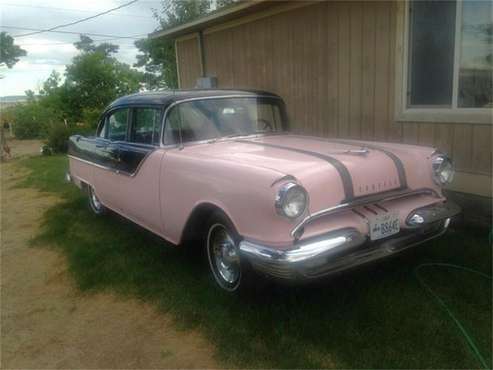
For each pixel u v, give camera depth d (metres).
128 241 4.70
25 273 4.21
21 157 13.84
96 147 4.98
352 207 2.78
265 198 2.58
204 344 2.82
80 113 24.45
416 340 2.65
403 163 3.13
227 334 2.86
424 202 3.16
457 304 3.01
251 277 2.99
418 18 4.65
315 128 6.16
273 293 3.21
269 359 2.59
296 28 6.14
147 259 4.15
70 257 4.41
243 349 2.70
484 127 4.25
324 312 2.98
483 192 4.35
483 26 4.15
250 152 3.33
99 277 3.88
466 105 4.41
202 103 4.02
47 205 6.72
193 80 8.99
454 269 3.52
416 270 3.50
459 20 4.29
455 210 3.24
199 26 7.82
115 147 4.46
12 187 8.38
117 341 2.96
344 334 2.74
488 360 2.45
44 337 3.08
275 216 2.56
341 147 3.41
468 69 4.33
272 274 2.63
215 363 2.63
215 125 4.04
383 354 2.54
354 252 2.84
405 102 4.91
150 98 4.08
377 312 2.96
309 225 2.67
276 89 6.75
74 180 6.14
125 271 3.93
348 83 5.54
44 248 4.84
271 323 2.91
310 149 3.34
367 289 3.25
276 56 6.62
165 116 3.79
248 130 4.22
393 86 4.99
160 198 3.73
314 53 5.95
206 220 3.41
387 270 3.53
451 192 4.64
